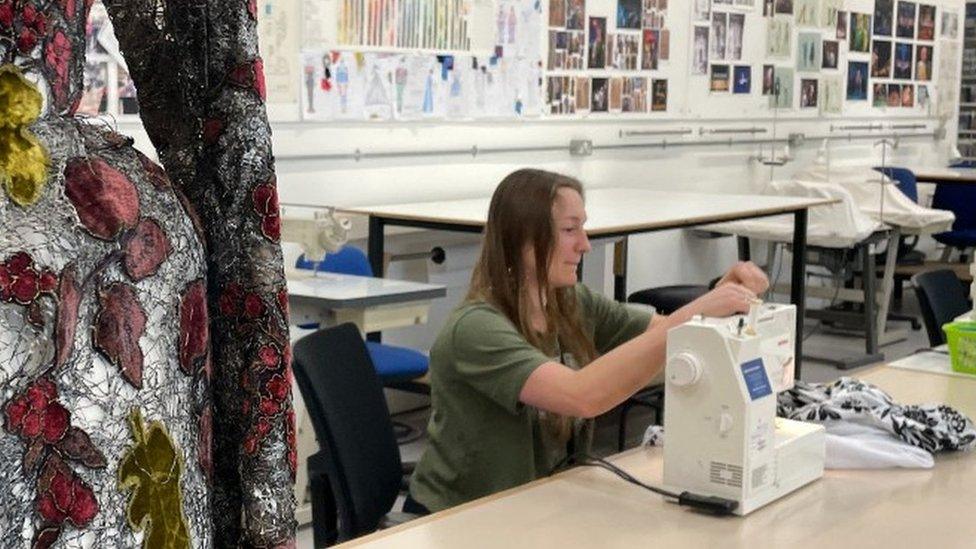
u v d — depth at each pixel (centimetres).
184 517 79
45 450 71
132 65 91
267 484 87
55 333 71
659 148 661
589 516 175
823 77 788
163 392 78
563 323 230
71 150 76
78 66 78
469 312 220
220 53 88
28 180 72
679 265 682
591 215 464
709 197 568
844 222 607
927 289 350
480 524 171
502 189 226
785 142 759
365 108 493
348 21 481
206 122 88
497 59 551
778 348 189
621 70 628
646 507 180
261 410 87
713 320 184
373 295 364
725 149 712
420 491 226
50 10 73
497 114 554
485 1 541
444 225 434
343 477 213
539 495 185
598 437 470
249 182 88
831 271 686
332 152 483
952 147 938
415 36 510
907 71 874
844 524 174
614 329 255
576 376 204
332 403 216
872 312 634
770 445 182
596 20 607
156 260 78
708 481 180
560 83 589
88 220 74
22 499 70
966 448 213
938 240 745
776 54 743
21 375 70
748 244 689
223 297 88
